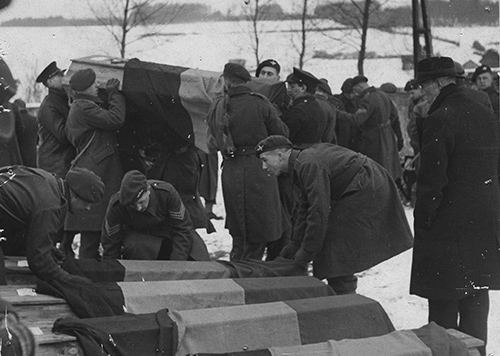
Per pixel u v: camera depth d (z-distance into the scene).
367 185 6.52
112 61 7.99
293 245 6.59
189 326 5.19
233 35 16.77
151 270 6.05
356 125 11.65
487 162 6.15
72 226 7.58
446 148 6.06
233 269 6.26
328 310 5.59
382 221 6.61
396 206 6.69
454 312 6.27
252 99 7.63
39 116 8.31
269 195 7.62
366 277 8.73
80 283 5.52
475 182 6.12
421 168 6.12
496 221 6.18
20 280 5.84
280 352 5.24
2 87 8.02
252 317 5.37
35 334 4.96
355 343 5.36
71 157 8.30
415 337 5.46
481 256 6.15
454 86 6.20
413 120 12.32
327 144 6.70
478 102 6.18
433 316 6.31
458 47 16.02
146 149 7.93
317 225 6.34
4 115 8.26
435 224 6.17
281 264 6.41
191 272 6.12
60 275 5.50
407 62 17.20
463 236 6.14
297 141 8.34
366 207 6.52
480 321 6.27
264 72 9.30
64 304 5.39
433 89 6.25
